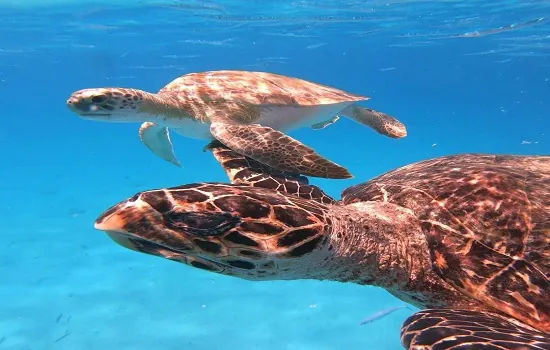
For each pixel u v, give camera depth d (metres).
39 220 1.87
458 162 0.54
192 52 7.12
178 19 4.14
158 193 0.32
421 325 0.32
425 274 0.40
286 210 0.34
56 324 1.08
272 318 1.12
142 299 1.22
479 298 0.37
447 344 0.29
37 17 4.07
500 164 0.54
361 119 1.02
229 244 0.32
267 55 7.82
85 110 0.73
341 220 0.38
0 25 4.50
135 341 1.02
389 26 4.52
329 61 9.07
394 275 0.41
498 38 5.05
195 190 0.33
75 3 3.50
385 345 1.00
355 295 1.25
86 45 6.02
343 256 0.38
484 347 0.28
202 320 1.11
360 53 7.59
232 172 0.63
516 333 0.31
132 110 0.74
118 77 10.55
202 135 0.83
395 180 0.51
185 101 0.79
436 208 0.43
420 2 3.34
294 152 0.65
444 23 4.21
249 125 0.74
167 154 0.99
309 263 0.36
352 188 0.57
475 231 0.40
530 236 0.39
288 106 0.80
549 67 8.43
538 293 0.36
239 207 0.33
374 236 0.40
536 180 0.45
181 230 0.31
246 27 4.64
